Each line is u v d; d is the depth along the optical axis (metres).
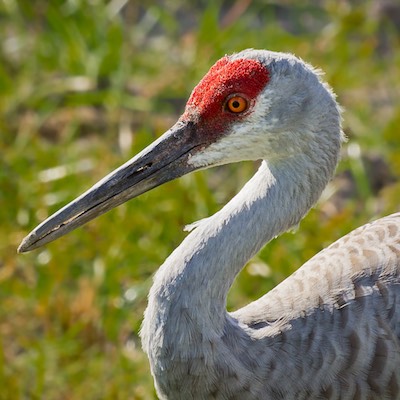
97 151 13.13
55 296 11.48
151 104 13.96
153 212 12.08
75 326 11.04
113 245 11.80
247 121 7.88
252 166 12.81
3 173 12.73
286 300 8.11
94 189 8.02
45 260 11.78
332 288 8.04
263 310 8.12
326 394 7.91
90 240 11.91
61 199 12.36
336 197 12.67
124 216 12.01
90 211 8.02
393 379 7.90
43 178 12.71
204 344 7.75
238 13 15.35
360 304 7.94
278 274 11.27
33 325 11.30
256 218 7.87
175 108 14.12
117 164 12.69
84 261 11.85
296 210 8.02
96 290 11.41
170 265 7.80
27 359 10.81
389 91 14.29
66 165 12.83
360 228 8.75
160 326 7.78
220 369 7.80
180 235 11.98
